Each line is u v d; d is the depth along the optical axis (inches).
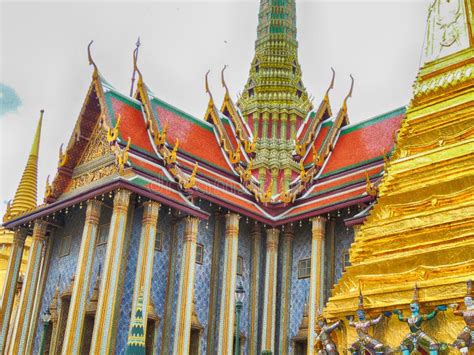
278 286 1249.4
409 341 521.0
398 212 623.5
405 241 593.6
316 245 1180.5
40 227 1230.3
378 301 568.1
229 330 1131.3
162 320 1104.2
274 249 1259.2
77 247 1195.9
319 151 1462.8
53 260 1251.2
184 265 1094.4
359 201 1133.7
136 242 1111.6
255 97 1611.7
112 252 1015.6
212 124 1462.8
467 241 545.6
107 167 1167.6
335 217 1223.5
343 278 627.5
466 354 477.1
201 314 1165.1
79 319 1009.5
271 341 1192.8
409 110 687.1
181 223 1163.9
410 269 570.9
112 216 1042.1
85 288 1032.8
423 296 535.8
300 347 1198.3
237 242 1198.9
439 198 594.6
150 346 1079.6
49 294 1219.2
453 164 606.2
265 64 1667.1
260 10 1806.1
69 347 986.7
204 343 1154.0
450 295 518.9
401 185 639.8
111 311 987.3
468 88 643.5
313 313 1128.2
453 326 521.0
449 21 697.0
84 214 1210.0
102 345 964.0
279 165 1457.9
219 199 1187.9
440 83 665.0
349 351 571.5
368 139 1360.7
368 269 601.9
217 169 1336.1
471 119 622.5
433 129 647.1
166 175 1182.3
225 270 1170.0
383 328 568.1
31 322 1211.2
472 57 653.9
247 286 1248.2
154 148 1234.0
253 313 1217.4
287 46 1702.8
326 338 596.1
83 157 1248.8
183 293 1074.7
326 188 1309.1
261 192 1338.6
